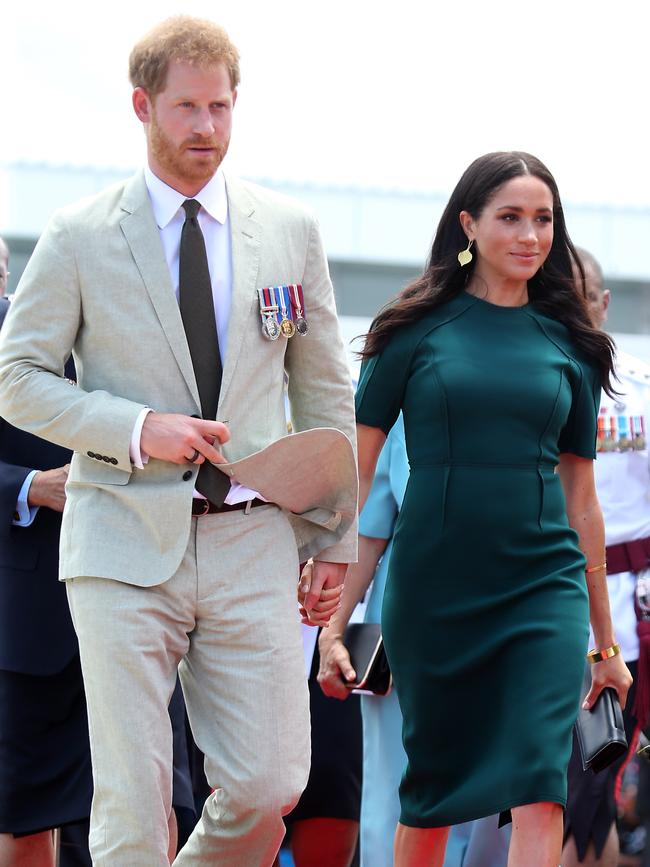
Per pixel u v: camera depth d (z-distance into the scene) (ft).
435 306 36.76
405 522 36.04
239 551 30.73
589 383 36.65
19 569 38.27
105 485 30.42
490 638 34.86
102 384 30.73
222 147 30.35
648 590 42.60
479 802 33.19
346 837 44.86
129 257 30.55
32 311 30.63
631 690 42.29
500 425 35.37
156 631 30.04
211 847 30.96
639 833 55.52
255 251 31.42
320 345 32.58
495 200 35.91
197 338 30.73
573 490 37.09
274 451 30.40
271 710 30.27
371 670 40.29
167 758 30.04
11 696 38.34
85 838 45.01
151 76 30.09
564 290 36.94
